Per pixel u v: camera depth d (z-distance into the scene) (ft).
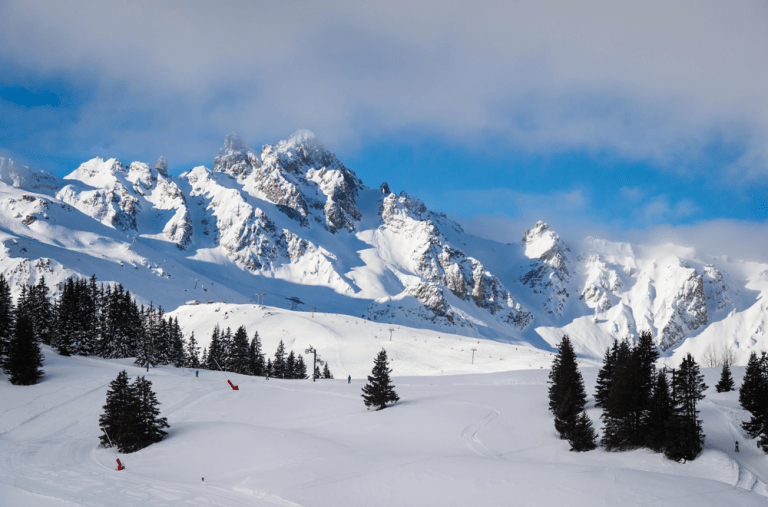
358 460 165.07
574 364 216.13
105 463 183.62
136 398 205.05
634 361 178.70
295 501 135.74
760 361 185.68
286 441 189.16
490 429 208.13
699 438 163.12
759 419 176.04
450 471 146.82
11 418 238.68
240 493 144.77
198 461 178.60
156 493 147.02
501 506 124.47
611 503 122.01
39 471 172.55
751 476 147.02
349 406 264.52
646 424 173.17
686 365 164.35
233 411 261.24
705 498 124.77
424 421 223.30
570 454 176.55
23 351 283.38
